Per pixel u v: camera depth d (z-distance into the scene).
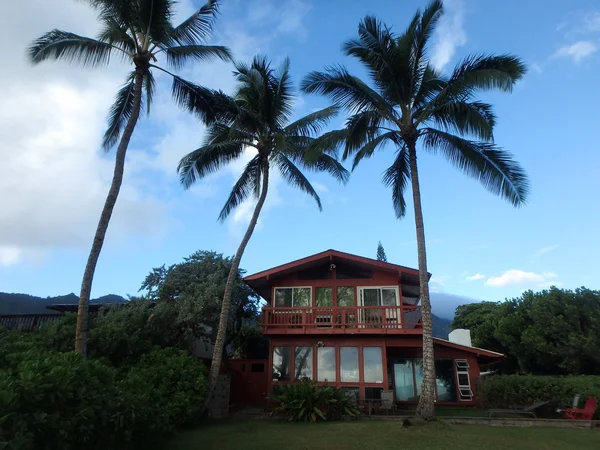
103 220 11.12
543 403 13.40
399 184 16.45
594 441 9.93
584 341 20.38
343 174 19.09
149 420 7.20
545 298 23.53
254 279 19.62
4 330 9.05
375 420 13.38
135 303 18.45
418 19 14.04
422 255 12.82
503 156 13.77
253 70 16.64
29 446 4.40
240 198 18.70
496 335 26.20
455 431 10.70
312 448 9.09
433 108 14.02
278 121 17.59
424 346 12.02
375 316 18.39
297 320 18.27
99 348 12.47
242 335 24.12
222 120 16.81
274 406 14.79
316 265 20.17
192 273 20.31
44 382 5.12
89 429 5.52
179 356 13.46
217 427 12.05
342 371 17.17
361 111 14.48
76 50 12.85
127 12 12.55
